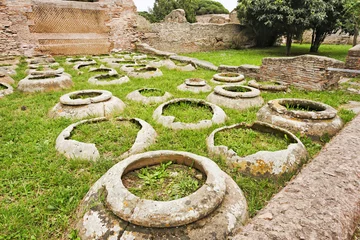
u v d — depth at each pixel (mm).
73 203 2109
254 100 4559
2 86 5418
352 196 1479
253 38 16516
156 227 1651
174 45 13875
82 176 2477
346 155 1973
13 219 1935
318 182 1604
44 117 3961
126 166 2250
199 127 3525
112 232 1675
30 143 3096
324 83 5562
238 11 15391
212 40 15203
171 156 2479
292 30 11711
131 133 3234
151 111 4156
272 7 11203
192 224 1687
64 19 10586
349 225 1295
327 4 10711
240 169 2584
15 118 3887
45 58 9000
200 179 2260
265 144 3047
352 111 4301
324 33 12891
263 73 6672
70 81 5789
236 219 1802
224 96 4609
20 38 9656
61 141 3000
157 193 2104
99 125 3469
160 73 7152
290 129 3453
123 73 7297
